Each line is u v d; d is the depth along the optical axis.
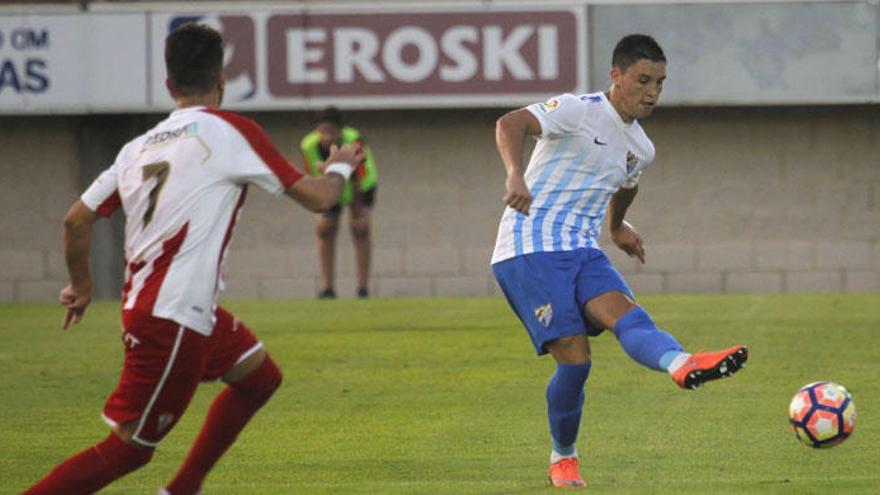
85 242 19.11
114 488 23.55
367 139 66.19
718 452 26.27
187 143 18.48
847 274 65.50
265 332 44.34
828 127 65.25
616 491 22.41
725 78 62.22
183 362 18.44
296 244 66.62
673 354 20.14
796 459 25.53
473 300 54.50
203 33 19.31
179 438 28.50
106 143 65.75
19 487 23.92
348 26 62.62
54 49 62.72
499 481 23.69
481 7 62.31
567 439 22.91
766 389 33.28
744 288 65.75
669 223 65.88
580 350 22.28
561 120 22.41
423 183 66.19
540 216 22.69
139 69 62.84
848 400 21.22
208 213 18.41
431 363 37.91
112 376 36.66
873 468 24.66
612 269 22.53
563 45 62.12
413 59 62.62
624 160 22.97
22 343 42.81
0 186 66.25
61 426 29.97
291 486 23.38
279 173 18.61
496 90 62.44
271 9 62.50
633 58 22.47
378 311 50.12
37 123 65.94
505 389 33.91
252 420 30.19
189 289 18.33
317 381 35.28
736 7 61.94
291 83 62.75
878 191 65.19
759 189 65.56
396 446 27.25
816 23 61.97
